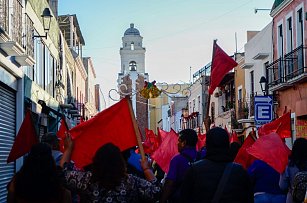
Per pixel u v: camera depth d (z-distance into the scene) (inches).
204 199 223.5
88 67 1927.9
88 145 262.8
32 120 323.3
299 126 880.3
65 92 1194.0
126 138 260.8
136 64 2970.0
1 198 556.1
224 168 226.7
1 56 537.6
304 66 852.6
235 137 600.7
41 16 832.3
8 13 566.6
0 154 554.9
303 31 875.4
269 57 1069.1
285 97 948.0
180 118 2442.2
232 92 1413.6
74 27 1598.2
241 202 225.5
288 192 312.7
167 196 296.0
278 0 1021.8
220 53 451.8
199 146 617.3
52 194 201.8
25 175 201.6
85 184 203.8
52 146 306.2
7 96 600.4
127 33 2979.8
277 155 317.4
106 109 261.1
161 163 417.1
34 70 771.4
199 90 1904.5
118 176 200.4
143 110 2864.2
